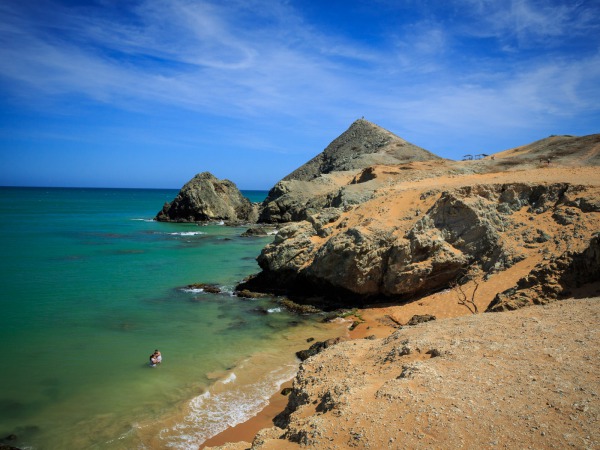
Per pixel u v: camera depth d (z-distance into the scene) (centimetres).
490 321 1331
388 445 762
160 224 7719
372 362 1195
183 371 1741
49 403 1480
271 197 8325
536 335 1138
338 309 2577
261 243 5500
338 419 864
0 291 2894
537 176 2905
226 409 1452
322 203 6925
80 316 2422
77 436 1291
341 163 11650
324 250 2711
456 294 2242
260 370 1748
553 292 1642
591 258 1625
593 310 1281
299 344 2048
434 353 1117
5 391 1558
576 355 990
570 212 2208
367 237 2559
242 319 2441
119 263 3991
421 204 2759
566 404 807
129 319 2400
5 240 5203
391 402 879
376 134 12569
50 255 4284
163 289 3078
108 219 8481
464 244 2416
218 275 3578
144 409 1446
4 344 1986
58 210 10512
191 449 1231
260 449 854
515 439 736
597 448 689
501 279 2109
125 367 1773
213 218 8200
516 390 874
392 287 2461
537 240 2200
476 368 983
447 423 791
